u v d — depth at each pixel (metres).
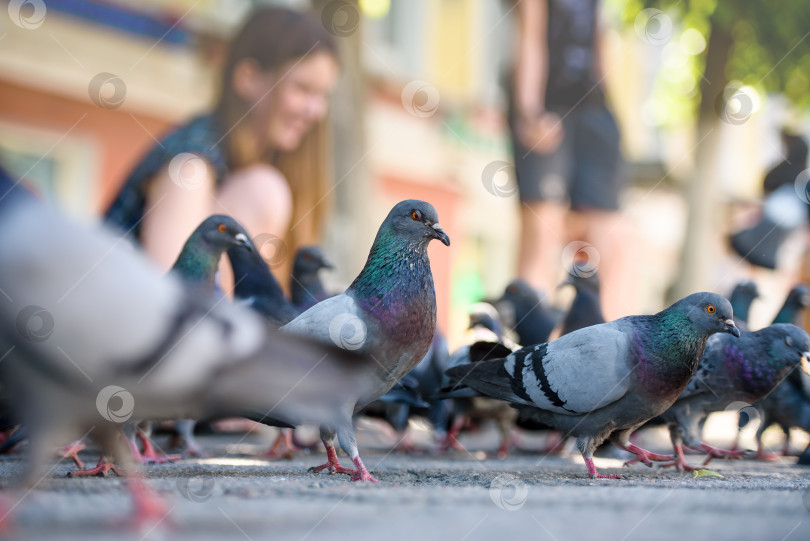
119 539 3.44
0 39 13.73
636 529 3.75
